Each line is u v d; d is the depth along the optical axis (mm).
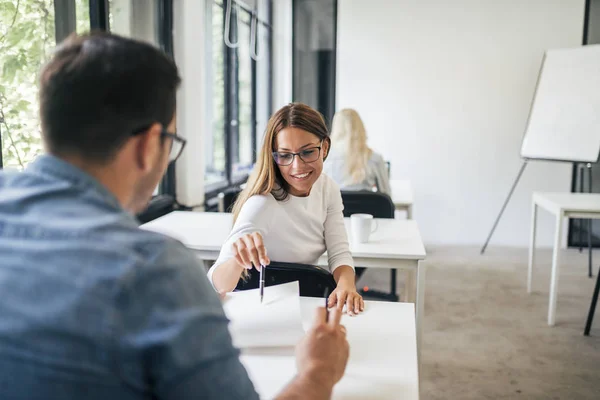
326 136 1678
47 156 632
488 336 3035
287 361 1148
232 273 1496
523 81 5133
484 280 4137
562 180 5152
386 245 2303
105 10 2766
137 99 617
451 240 5398
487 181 5289
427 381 2490
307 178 1665
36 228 577
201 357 570
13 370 538
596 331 3109
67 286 543
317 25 5332
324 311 907
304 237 1760
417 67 5258
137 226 629
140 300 552
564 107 4566
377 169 3455
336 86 5383
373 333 1327
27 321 536
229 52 4805
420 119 5312
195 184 3830
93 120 605
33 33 2242
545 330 3123
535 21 5047
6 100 2084
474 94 5211
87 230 574
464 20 5145
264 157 1690
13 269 559
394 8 5223
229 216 2885
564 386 2447
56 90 606
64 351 530
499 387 2438
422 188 5395
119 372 538
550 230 5227
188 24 3615
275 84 6129
